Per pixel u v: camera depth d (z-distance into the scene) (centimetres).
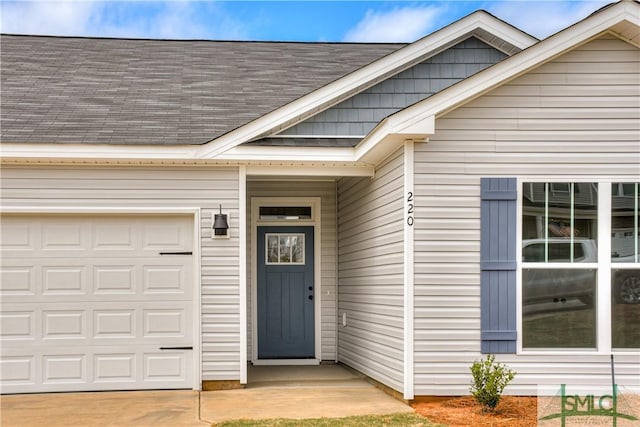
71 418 702
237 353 871
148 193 868
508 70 742
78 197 857
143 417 704
